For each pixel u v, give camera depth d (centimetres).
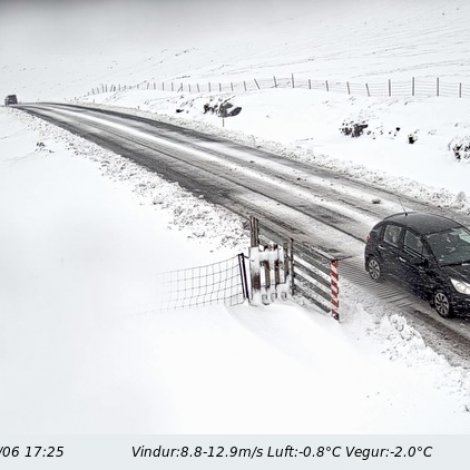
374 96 3456
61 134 3769
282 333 1017
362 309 1111
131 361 933
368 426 776
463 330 1031
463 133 2492
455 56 4962
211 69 6962
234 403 820
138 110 5025
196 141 3272
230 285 1232
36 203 2064
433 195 1989
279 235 1606
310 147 2894
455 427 771
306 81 4594
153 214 1806
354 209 1859
